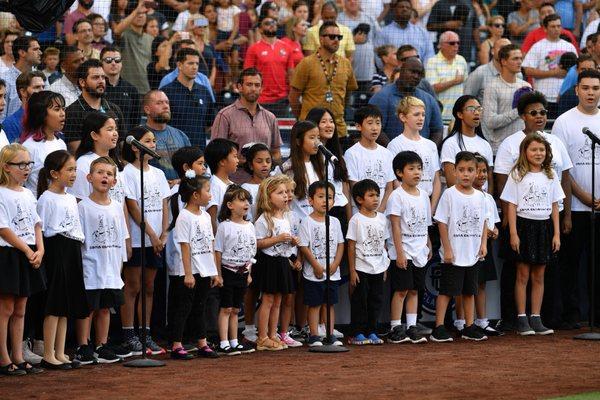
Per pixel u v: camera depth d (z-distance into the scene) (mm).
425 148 26969
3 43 27844
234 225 23609
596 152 27922
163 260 24562
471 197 25938
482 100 30547
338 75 29594
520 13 37438
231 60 34312
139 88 31484
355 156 26328
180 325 22844
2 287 20625
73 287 21594
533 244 26500
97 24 31656
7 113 27422
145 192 23812
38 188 22047
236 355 23344
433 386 19547
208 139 29312
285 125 30141
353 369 21406
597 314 28125
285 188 24328
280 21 34625
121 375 20781
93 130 23203
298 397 18531
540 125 27578
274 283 24078
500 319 27922
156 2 34469
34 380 20297
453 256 25734
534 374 20891
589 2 39500
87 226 22188
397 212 25453
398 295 25500
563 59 33969
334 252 24984
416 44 35594
